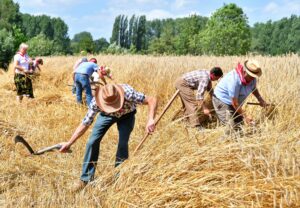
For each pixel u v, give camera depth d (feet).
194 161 13.33
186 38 240.73
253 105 21.77
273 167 12.32
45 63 60.75
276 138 13.78
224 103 19.76
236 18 221.46
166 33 273.95
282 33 365.61
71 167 17.62
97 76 33.35
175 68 36.24
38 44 166.30
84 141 21.27
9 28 225.97
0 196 14.87
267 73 25.22
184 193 12.16
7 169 17.06
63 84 48.80
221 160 13.23
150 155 14.56
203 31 227.81
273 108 19.92
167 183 12.65
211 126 22.85
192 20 242.99
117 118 15.44
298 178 11.64
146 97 15.20
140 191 13.10
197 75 22.99
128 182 13.61
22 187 15.46
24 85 34.68
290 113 18.92
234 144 13.64
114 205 13.17
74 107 31.30
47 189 15.29
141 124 23.95
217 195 11.62
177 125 17.62
